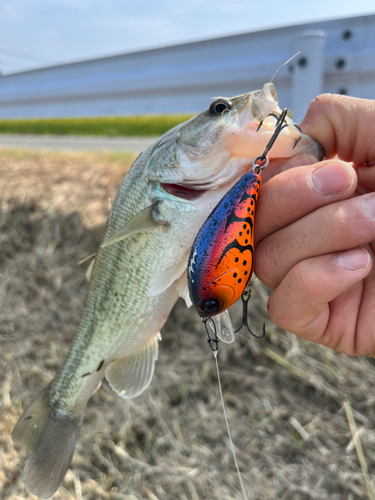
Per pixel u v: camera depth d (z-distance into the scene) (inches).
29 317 16.6
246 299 5.8
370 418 12.3
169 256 7.2
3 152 34.2
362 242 5.4
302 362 13.6
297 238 5.7
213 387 13.5
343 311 6.7
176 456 11.9
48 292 17.2
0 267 18.4
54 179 23.4
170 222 7.0
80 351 9.2
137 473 11.6
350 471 11.1
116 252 7.9
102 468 11.8
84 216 19.2
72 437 9.7
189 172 6.7
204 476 11.4
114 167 25.5
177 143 6.8
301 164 6.1
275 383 13.5
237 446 12.1
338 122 6.3
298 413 12.7
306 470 11.3
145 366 8.7
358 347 6.9
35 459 9.7
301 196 5.5
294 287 5.8
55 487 9.4
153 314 8.0
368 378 13.1
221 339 6.3
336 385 13.1
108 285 8.3
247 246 5.3
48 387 10.0
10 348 15.5
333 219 5.4
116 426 12.7
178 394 13.4
